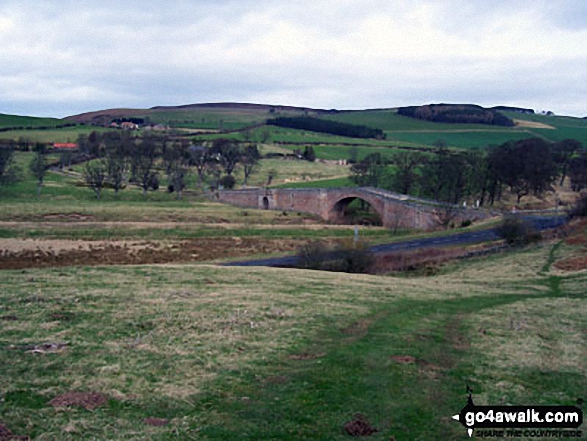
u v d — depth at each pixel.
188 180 182.50
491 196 130.38
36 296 28.00
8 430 13.17
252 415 15.02
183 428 14.02
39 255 68.19
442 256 60.66
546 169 127.31
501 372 19.84
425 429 14.84
